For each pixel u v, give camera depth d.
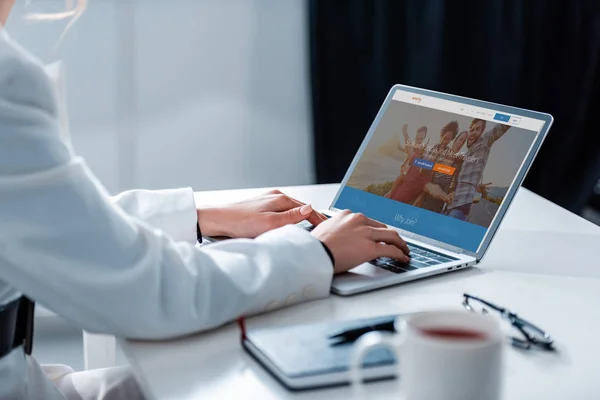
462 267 1.11
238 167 2.76
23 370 0.90
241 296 0.88
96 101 2.56
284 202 1.22
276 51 2.69
